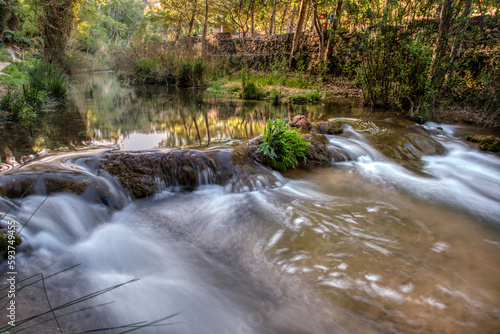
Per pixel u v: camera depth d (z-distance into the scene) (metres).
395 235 3.63
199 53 19.45
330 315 2.43
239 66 19.92
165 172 4.49
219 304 2.50
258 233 3.59
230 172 4.74
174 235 3.50
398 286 2.77
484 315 2.47
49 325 2.11
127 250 3.16
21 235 2.91
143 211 3.96
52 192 3.55
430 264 3.11
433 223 3.96
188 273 2.87
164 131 6.75
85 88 14.24
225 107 10.19
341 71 15.58
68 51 17.28
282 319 2.38
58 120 7.52
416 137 6.83
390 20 9.05
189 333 2.21
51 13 15.11
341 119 8.16
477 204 4.54
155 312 2.36
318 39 17.47
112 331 2.15
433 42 8.95
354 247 3.36
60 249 3.08
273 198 4.45
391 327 2.33
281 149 5.38
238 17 28.39
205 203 4.21
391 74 9.45
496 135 7.36
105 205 3.79
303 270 2.97
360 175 5.40
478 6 9.10
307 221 3.86
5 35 20.30
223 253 3.23
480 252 3.38
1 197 3.27
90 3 17.48
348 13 10.48
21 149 5.18
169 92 13.95
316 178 5.20
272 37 20.58
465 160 6.21
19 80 9.91
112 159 4.34
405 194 4.77
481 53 9.09
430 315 2.45
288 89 13.66
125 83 17.45
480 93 8.74
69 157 4.40
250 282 2.80
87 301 2.39
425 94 8.83
